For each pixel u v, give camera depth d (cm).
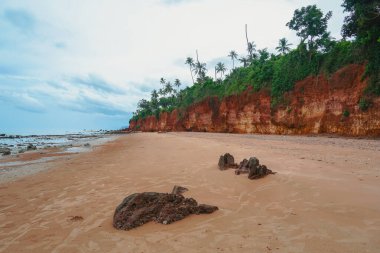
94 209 610
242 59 7725
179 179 870
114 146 2791
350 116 2938
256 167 785
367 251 335
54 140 5269
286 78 4191
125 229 473
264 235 406
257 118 4731
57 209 630
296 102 3878
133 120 13788
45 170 1288
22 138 6631
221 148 1667
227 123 5659
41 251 409
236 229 438
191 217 510
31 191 845
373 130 2650
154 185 813
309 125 3534
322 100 3428
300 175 755
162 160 1348
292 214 488
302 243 370
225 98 5819
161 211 516
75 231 483
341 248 346
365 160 1013
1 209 659
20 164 1590
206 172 927
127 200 543
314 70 3744
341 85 3173
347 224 423
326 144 1848
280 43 6088
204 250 372
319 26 3838
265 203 569
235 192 674
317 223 437
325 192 590
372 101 2719
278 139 2602
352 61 3212
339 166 873
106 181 920
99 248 405
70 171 1198
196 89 7869
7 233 494
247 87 5266
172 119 8650
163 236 434
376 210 470
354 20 2928
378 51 2819
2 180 1084
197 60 9519
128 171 1093
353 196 550
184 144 2277
